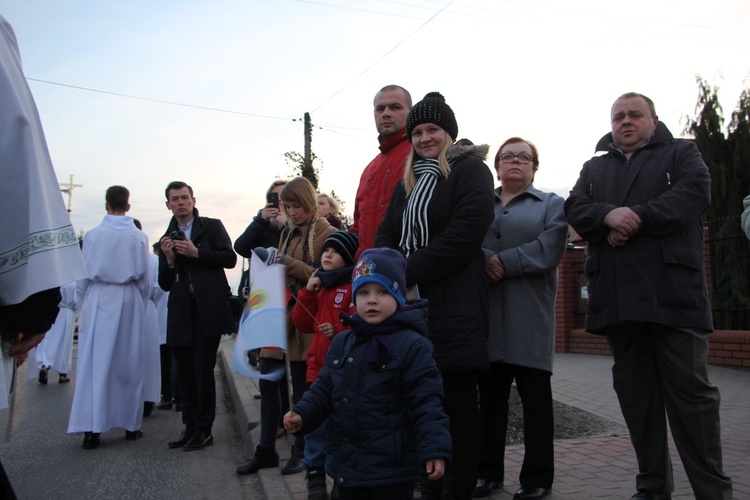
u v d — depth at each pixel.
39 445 6.13
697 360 3.27
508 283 4.08
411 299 3.08
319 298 4.03
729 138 13.03
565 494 3.86
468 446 3.22
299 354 4.57
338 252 3.97
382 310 2.78
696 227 3.37
